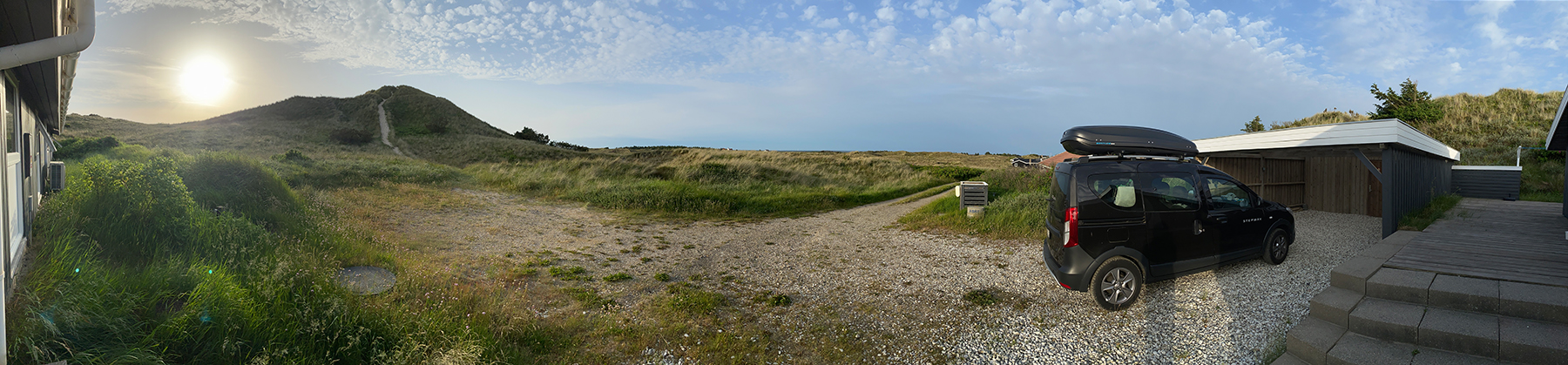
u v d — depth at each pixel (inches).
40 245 180.5
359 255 246.7
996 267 277.7
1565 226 303.1
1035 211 413.1
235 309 141.3
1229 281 229.9
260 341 136.3
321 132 1657.2
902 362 167.3
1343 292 185.0
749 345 178.5
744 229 434.6
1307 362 155.6
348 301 164.1
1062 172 221.8
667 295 237.0
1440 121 949.2
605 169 858.1
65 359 113.0
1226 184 235.6
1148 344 174.7
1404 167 339.0
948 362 167.2
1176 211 218.4
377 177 565.9
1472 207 419.2
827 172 980.6
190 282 157.9
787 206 588.1
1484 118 928.3
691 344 178.5
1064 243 208.1
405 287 198.5
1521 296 157.5
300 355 133.9
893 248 342.3
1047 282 246.1
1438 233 273.9
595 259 307.1
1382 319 158.6
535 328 181.3
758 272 283.3
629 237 385.4
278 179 361.4
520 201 527.8
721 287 253.0
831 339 185.8
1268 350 165.3
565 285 249.1
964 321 201.6
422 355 142.7
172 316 136.0
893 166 1098.1
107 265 164.9
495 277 249.0
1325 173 480.4
